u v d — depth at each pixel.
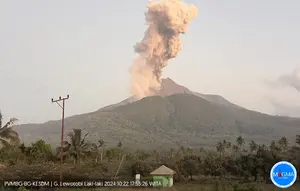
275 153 67.31
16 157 63.09
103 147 100.38
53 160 67.44
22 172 46.19
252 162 64.88
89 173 50.12
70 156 67.12
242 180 60.75
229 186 43.94
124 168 61.09
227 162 69.69
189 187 45.44
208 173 68.50
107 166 61.69
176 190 42.28
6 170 47.84
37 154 68.12
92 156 73.56
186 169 67.00
